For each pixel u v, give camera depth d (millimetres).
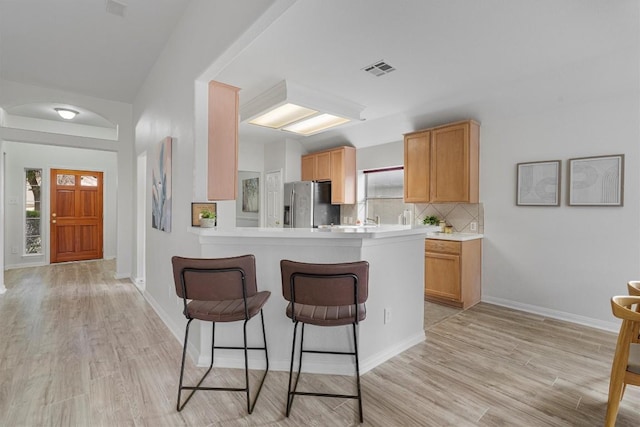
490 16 2148
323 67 2943
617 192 3051
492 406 1917
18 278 5051
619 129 3041
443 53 2672
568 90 3143
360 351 2285
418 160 4273
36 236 6129
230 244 2320
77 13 2812
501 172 3836
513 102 3502
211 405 1902
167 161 3082
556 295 3447
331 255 2271
